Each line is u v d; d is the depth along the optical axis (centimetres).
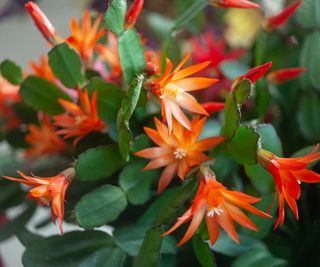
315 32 38
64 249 33
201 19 47
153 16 47
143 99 31
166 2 54
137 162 33
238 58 43
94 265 33
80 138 35
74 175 32
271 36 42
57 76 34
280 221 30
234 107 29
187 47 50
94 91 34
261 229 34
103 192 31
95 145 36
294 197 29
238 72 40
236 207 30
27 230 37
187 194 30
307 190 39
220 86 40
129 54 32
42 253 33
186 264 36
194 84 31
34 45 75
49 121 39
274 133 33
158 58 39
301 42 42
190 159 31
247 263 33
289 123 41
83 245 33
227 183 36
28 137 40
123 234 33
